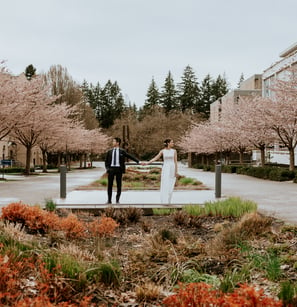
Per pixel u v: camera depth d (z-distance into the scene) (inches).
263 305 95.1
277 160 1685.5
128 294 146.5
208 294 108.0
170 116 2765.7
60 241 229.5
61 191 471.2
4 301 117.6
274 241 232.5
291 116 934.4
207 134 1711.4
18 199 474.6
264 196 525.3
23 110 992.9
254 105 1093.1
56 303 127.3
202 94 3646.7
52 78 2100.1
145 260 188.5
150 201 435.5
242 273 154.6
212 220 325.7
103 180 731.4
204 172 1476.4
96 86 3885.3
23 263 152.5
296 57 1401.3
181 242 224.4
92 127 2578.7
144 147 2519.7
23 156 2095.2
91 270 152.0
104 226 259.1
